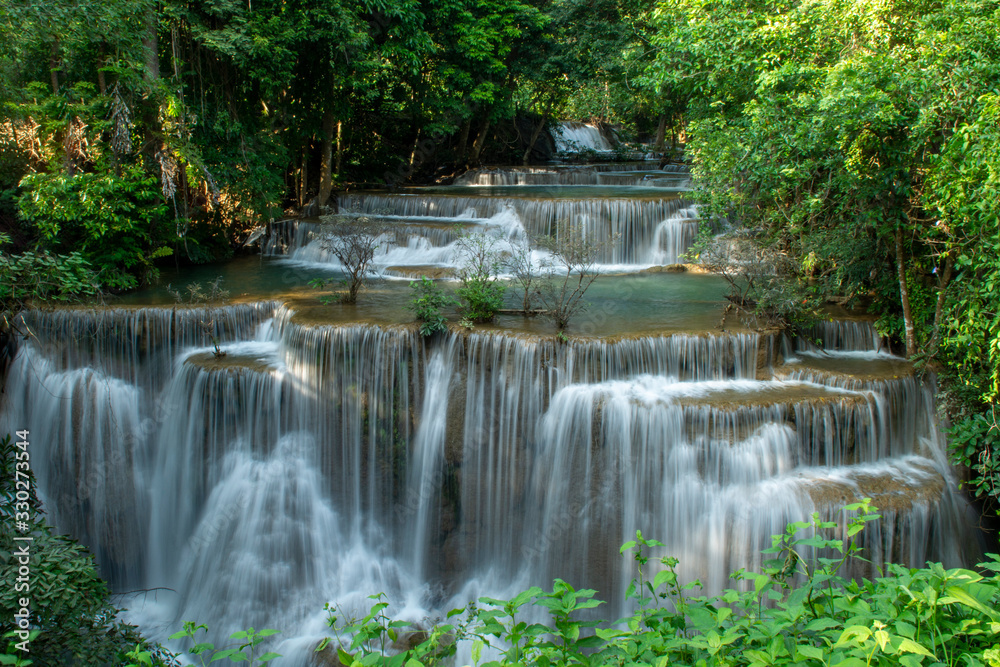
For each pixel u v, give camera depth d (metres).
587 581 9.13
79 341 10.81
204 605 9.87
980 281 7.97
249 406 10.15
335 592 9.85
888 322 10.45
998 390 8.02
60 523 10.62
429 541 9.97
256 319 11.91
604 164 31.00
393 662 3.17
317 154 21.91
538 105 31.03
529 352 9.43
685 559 8.67
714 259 12.03
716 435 8.59
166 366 11.05
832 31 10.38
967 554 8.51
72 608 5.38
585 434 9.06
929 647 3.17
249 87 16.36
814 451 8.78
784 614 3.37
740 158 11.56
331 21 15.57
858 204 10.06
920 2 9.36
